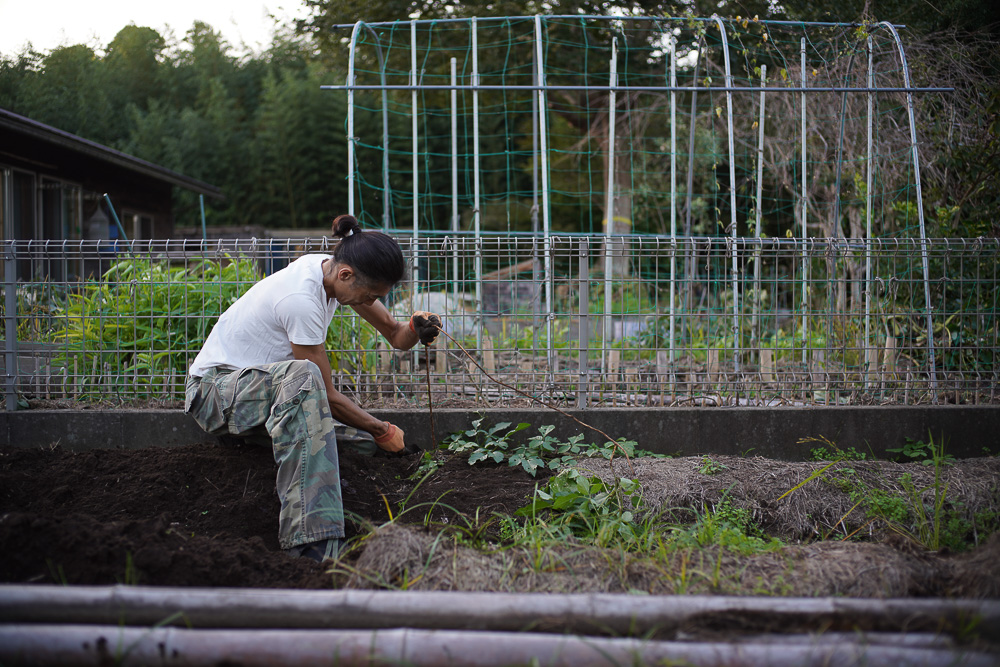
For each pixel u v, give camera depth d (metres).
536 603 1.89
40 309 4.18
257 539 2.52
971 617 1.83
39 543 2.23
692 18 6.07
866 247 4.24
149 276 4.41
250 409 2.87
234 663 1.74
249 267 4.47
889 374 4.38
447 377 4.16
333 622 1.87
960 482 3.18
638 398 4.27
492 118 20.86
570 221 20.53
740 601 1.90
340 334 4.16
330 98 23.14
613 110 6.77
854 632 1.82
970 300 4.75
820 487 3.14
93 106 18.50
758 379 4.31
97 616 1.86
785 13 7.47
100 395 4.00
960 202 5.29
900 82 5.99
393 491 3.09
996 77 5.77
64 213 10.19
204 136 22.61
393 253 2.85
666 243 4.12
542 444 3.50
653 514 2.97
